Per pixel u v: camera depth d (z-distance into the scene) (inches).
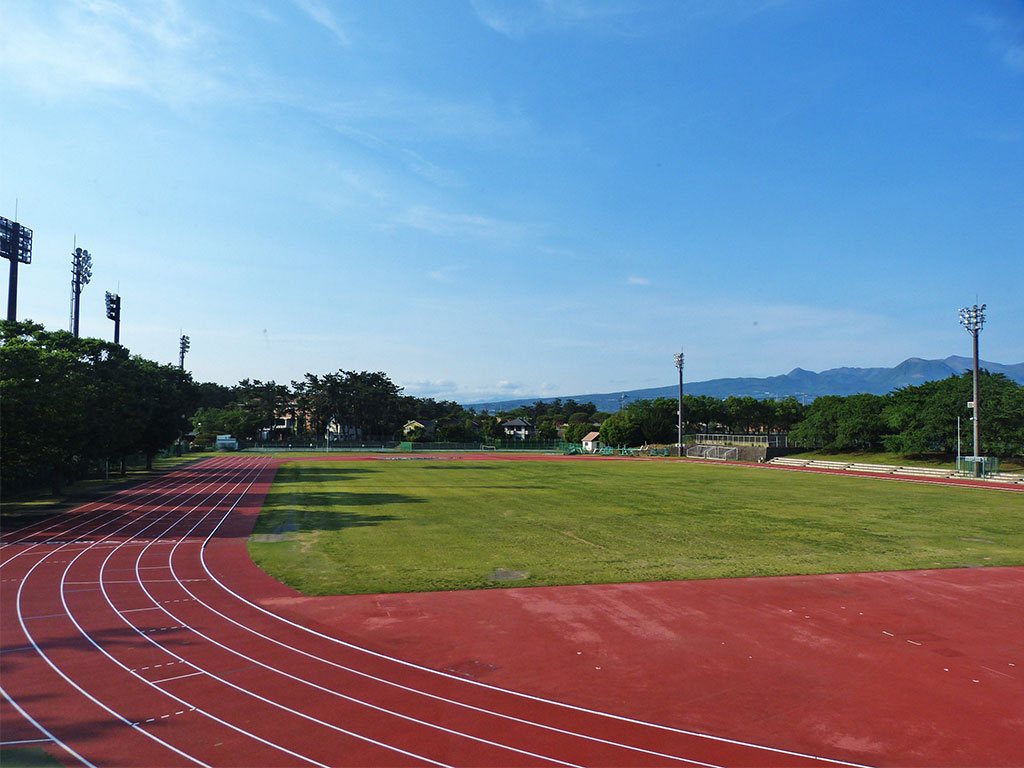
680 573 802.8
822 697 449.7
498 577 779.4
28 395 1179.3
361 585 739.4
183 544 975.0
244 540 1010.7
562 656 525.0
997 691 460.4
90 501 1475.1
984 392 2401.6
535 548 952.3
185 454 3848.4
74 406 1344.7
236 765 358.3
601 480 2113.7
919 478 2182.6
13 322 1472.7
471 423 6092.5
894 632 587.8
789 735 395.5
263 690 456.8
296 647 542.3
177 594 700.0
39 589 716.7
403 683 470.3
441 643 553.6
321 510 1355.8
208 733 394.3
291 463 3058.6
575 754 371.9
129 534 1058.1
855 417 2898.6
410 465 2942.9
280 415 5516.7
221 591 713.0
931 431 2465.6
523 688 462.9
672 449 3914.9
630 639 566.3
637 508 1395.2
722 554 914.1
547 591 719.7
